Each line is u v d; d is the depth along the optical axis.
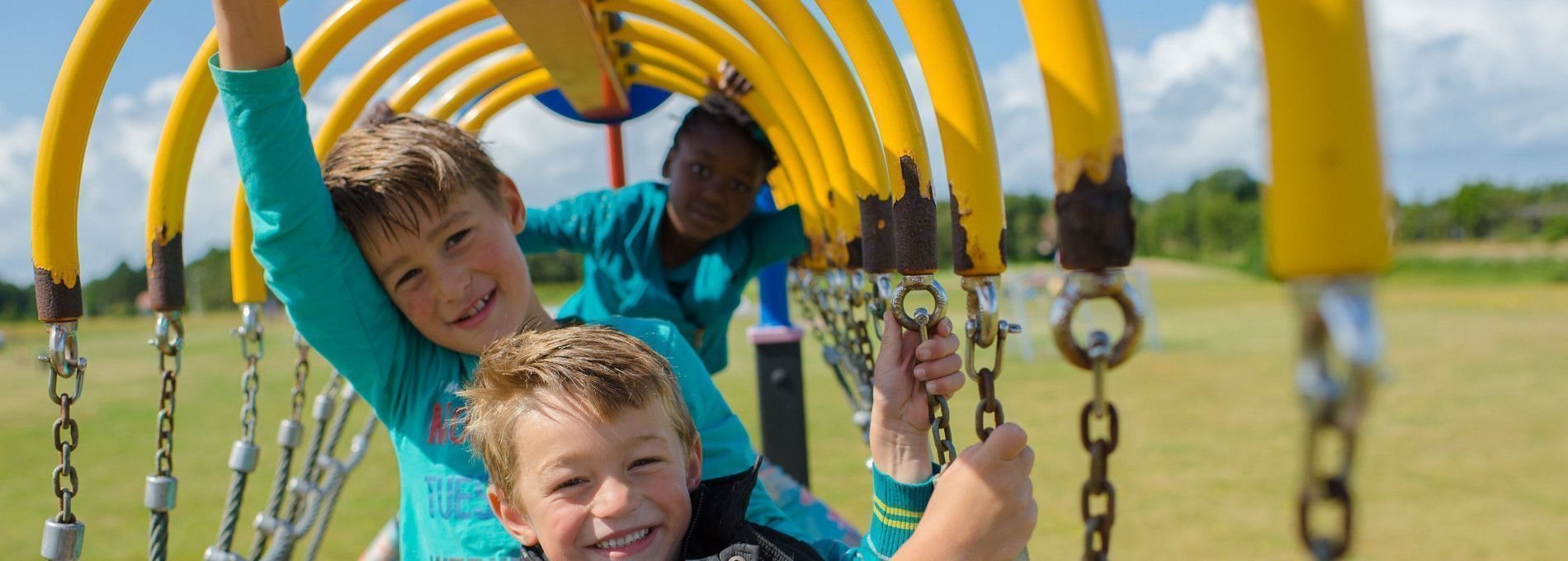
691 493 1.23
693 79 2.45
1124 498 5.75
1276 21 0.46
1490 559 4.49
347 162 1.36
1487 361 12.35
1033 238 48.03
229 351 20.19
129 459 8.12
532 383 1.16
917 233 1.01
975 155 0.86
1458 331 16.22
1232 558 4.51
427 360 1.45
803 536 1.41
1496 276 32.22
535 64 2.26
